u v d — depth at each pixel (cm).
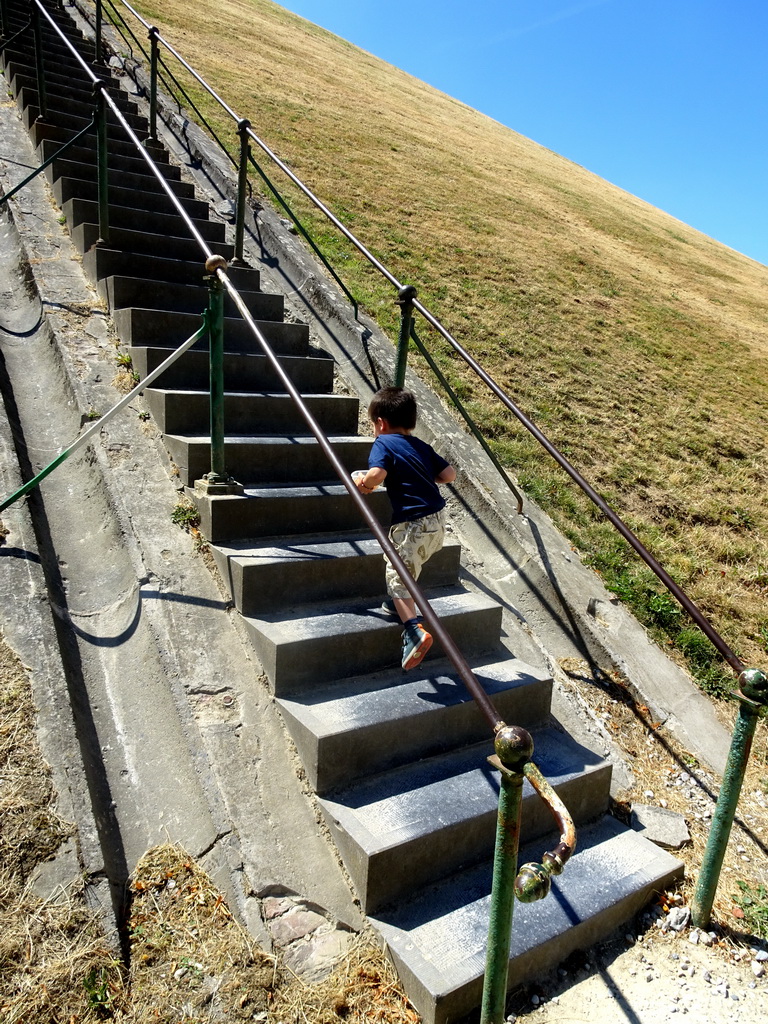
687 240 1862
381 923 267
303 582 365
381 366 607
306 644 326
